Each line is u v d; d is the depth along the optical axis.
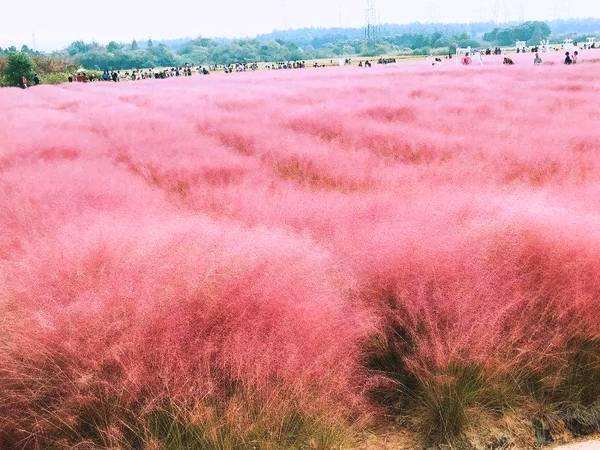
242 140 11.59
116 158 10.25
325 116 14.19
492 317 2.83
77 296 2.95
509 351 2.74
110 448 2.19
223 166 8.38
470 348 2.66
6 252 4.61
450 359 2.58
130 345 2.46
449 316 2.92
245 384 2.41
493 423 2.53
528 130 11.40
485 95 19.20
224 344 2.51
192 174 8.03
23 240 4.68
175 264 3.10
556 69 32.62
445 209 4.59
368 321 2.91
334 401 2.50
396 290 3.18
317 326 2.72
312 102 19.39
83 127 14.88
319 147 9.84
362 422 2.47
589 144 9.61
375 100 18.91
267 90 26.69
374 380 2.69
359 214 5.18
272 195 6.47
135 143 11.34
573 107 15.17
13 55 49.94
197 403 2.27
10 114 18.16
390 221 4.55
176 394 2.30
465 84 24.33
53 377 2.47
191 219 4.46
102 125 14.77
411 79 30.62
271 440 2.25
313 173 8.20
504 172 7.68
